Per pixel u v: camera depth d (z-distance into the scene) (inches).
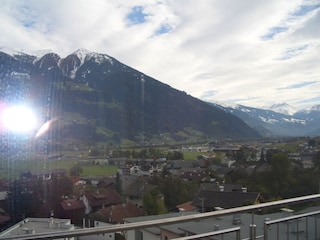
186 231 179.6
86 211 693.3
